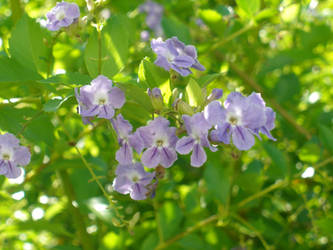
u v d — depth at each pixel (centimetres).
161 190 31
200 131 22
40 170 30
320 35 35
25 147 24
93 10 25
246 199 32
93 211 29
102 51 25
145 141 22
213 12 33
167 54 23
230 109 22
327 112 36
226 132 22
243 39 37
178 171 36
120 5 38
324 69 42
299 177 32
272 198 36
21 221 30
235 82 37
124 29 25
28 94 29
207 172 31
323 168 34
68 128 32
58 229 30
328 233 31
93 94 23
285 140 35
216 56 36
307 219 35
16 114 26
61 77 24
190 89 23
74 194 31
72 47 28
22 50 26
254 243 35
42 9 34
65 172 31
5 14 38
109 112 23
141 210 33
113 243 30
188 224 32
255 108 22
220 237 33
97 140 33
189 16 42
